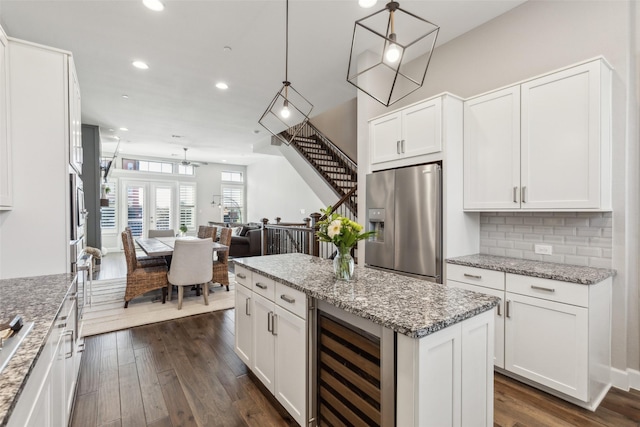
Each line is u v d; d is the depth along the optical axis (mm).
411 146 2846
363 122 3410
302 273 2039
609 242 2213
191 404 2039
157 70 3713
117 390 2184
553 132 2201
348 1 2512
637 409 1977
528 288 2158
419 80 3436
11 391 769
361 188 3434
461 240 2738
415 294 1569
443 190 2613
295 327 1769
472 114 2668
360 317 1450
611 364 2219
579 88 2086
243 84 4129
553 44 2463
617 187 2168
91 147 5918
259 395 2143
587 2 2303
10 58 1919
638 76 2154
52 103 2047
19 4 2500
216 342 2986
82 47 3184
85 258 2826
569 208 2129
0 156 1764
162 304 4109
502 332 2303
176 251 3816
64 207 2088
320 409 1710
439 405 1213
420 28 2926
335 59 3477
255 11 2623
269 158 10125
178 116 5477
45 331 1152
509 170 2434
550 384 2061
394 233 2875
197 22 2775
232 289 4910
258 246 7820
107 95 4473
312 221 4387
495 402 2047
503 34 2752
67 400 1674
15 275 1963
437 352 1204
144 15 2664
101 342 2973
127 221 9469
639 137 2166
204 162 10898
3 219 1924
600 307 2041
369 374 1408
